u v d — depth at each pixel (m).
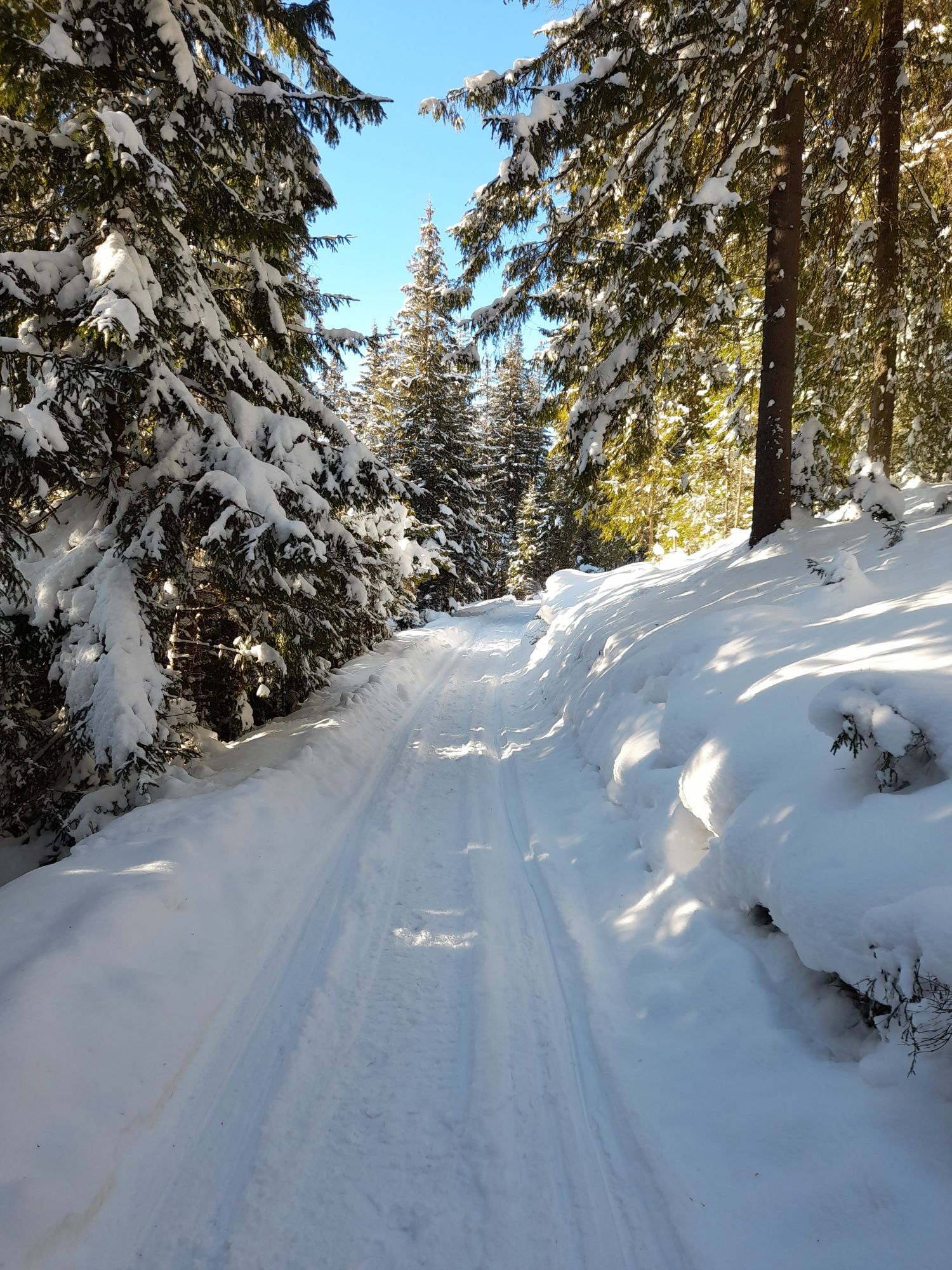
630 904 4.29
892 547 6.52
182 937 3.78
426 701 11.55
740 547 9.54
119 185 4.94
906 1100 2.23
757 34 7.16
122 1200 2.47
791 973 3.04
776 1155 2.34
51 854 6.18
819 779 3.20
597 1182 2.50
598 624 10.98
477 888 4.80
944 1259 1.79
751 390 10.44
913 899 2.21
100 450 5.59
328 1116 2.87
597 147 8.20
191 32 5.90
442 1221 2.39
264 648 7.86
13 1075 2.57
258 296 6.96
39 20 4.77
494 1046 3.22
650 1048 3.12
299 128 6.17
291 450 6.55
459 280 8.91
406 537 15.87
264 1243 2.33
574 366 9.17
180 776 6.34
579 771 7.00
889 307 8.31
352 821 6.12
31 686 6.35
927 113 8.89
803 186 8.77
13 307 4.86
